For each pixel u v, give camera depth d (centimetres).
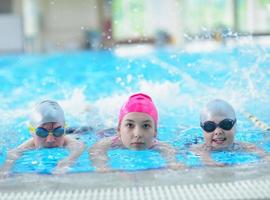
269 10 1232
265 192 261
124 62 833
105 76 737
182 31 1520
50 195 268
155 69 721
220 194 260
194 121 465
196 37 898
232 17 1326
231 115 362
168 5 1573
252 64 596
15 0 1459
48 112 369
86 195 265
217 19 1466
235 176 296
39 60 981
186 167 321
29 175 313
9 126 475
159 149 365
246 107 499
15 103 597
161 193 265
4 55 1103
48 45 1398
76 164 336
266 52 618
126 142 364
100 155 355
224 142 361
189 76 648
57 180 298
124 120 364
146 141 361
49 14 1495
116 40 1352
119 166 328
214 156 349
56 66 889
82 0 1492
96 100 581
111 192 270
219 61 692
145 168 321
